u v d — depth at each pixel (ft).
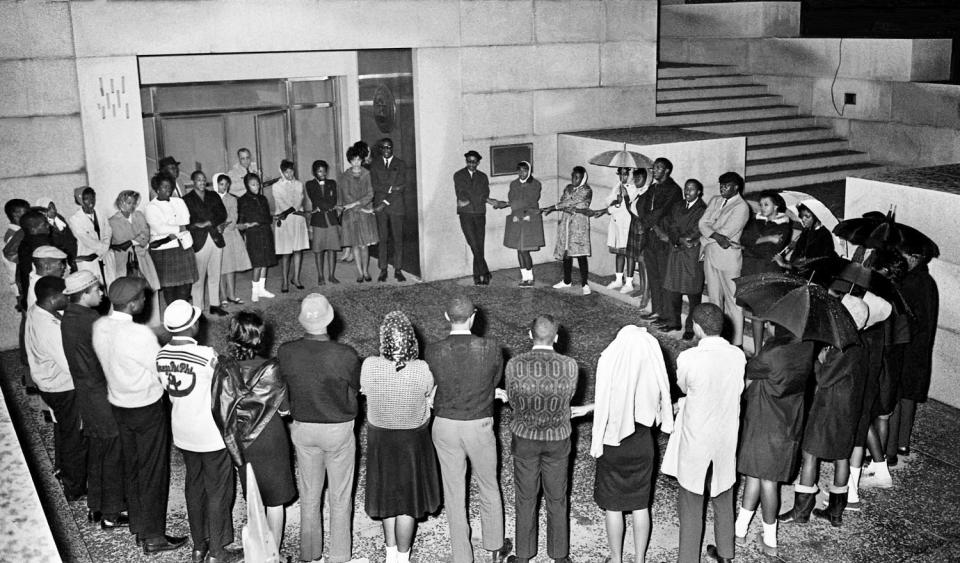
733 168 41.63
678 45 62.49
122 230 33.83
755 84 57.11
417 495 18.47
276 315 37.40
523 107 43.37
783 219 28.91
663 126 47.60
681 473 18.37
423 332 35.04
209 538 19.40
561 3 43.21
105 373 19.52
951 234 26.55
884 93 49.42
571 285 41.19
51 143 34.32
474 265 41.60
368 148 44.19
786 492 22.86
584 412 19.30
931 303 23.08
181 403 18.48
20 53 33.19
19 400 29.07
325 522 21.70
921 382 23.67
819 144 51.08
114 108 35.14
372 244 42.91
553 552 19.10
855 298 20.13
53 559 3.81
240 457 17.90
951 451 24.81
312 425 18.34
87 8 33.96
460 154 42.39
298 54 44.88
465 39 41.27
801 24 59.00
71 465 22.17
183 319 18.13
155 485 20.03
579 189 38.58
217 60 43.24
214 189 38.29
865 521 21.36
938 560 19.72
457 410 18.28
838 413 20.07
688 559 18.75
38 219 26.53
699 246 32.14
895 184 28.35
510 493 22.97
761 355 18.90
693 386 17.87
